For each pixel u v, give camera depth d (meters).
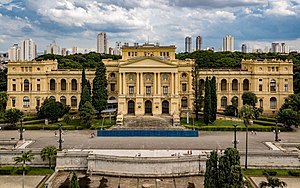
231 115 165.50
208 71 175.12
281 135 131.75
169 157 95.81
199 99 152.00
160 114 160.25
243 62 187.00
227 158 64.81
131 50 169.38
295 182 89.25
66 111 159.00
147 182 91.00
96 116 156.50
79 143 117.88
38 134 132.12
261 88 173.00
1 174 95.44
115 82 171.12
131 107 163.25
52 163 101.56
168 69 160.62
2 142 116.75
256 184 87.25
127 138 127.19
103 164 96.81
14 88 174.38
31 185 87.25
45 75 174.12
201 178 94.19
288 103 153.75
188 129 139.50
